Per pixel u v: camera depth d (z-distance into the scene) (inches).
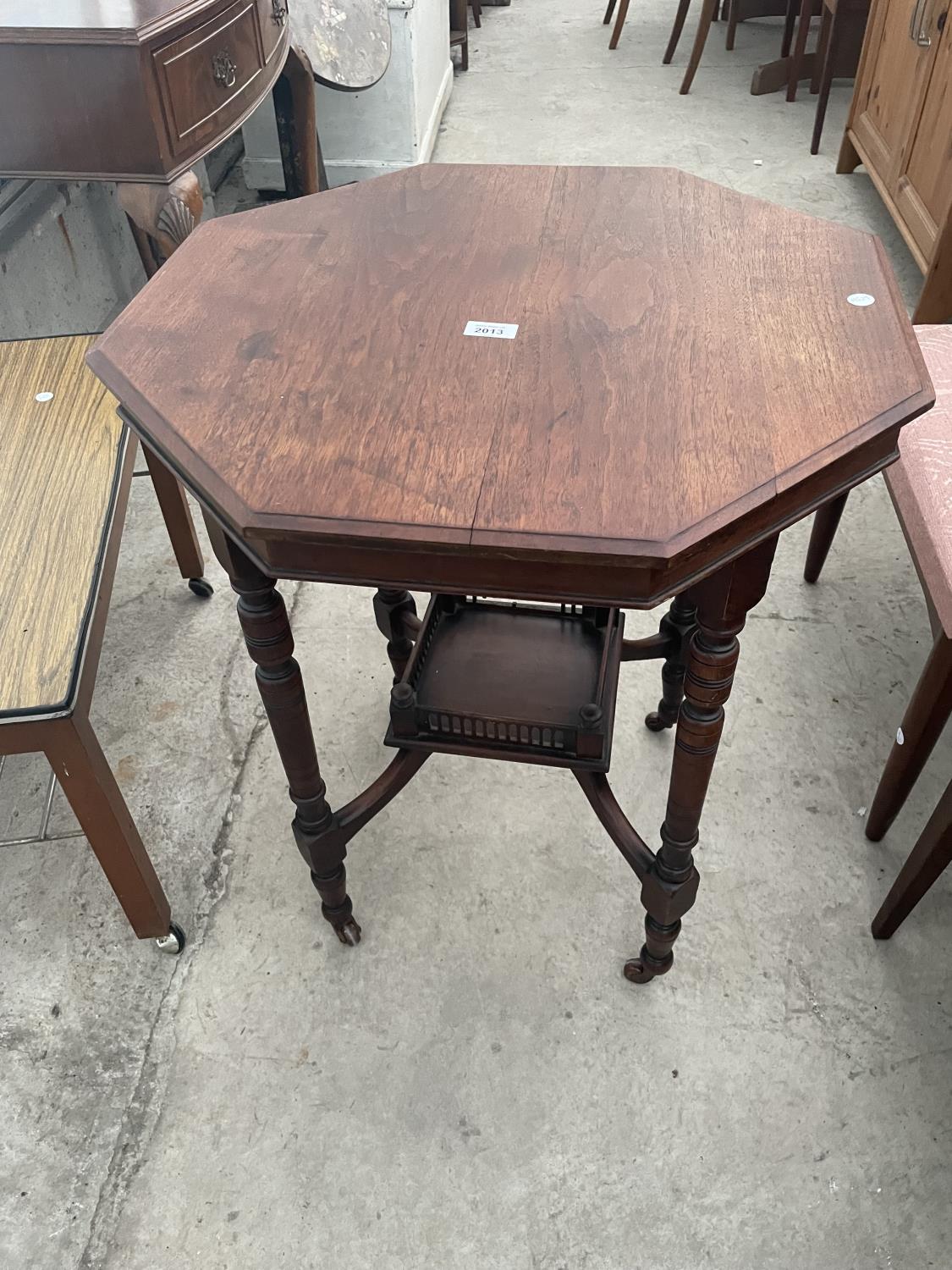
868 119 114.9
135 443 53.9
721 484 30.5
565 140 138.2
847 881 54.9
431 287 41.1
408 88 118.0
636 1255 41.8
